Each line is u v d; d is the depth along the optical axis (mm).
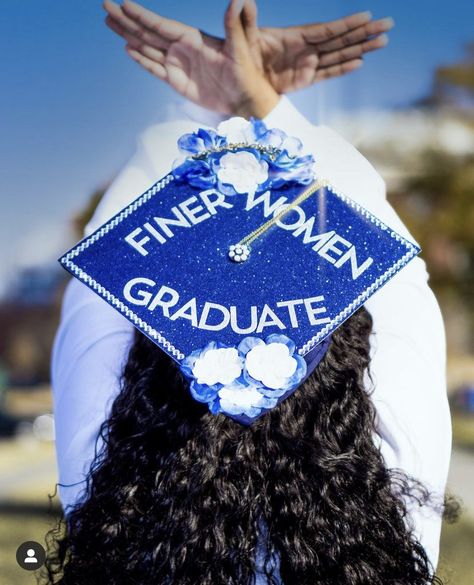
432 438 1782
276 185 1644
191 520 1489
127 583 1506
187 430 1527
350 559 1503
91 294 1834
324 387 1567
